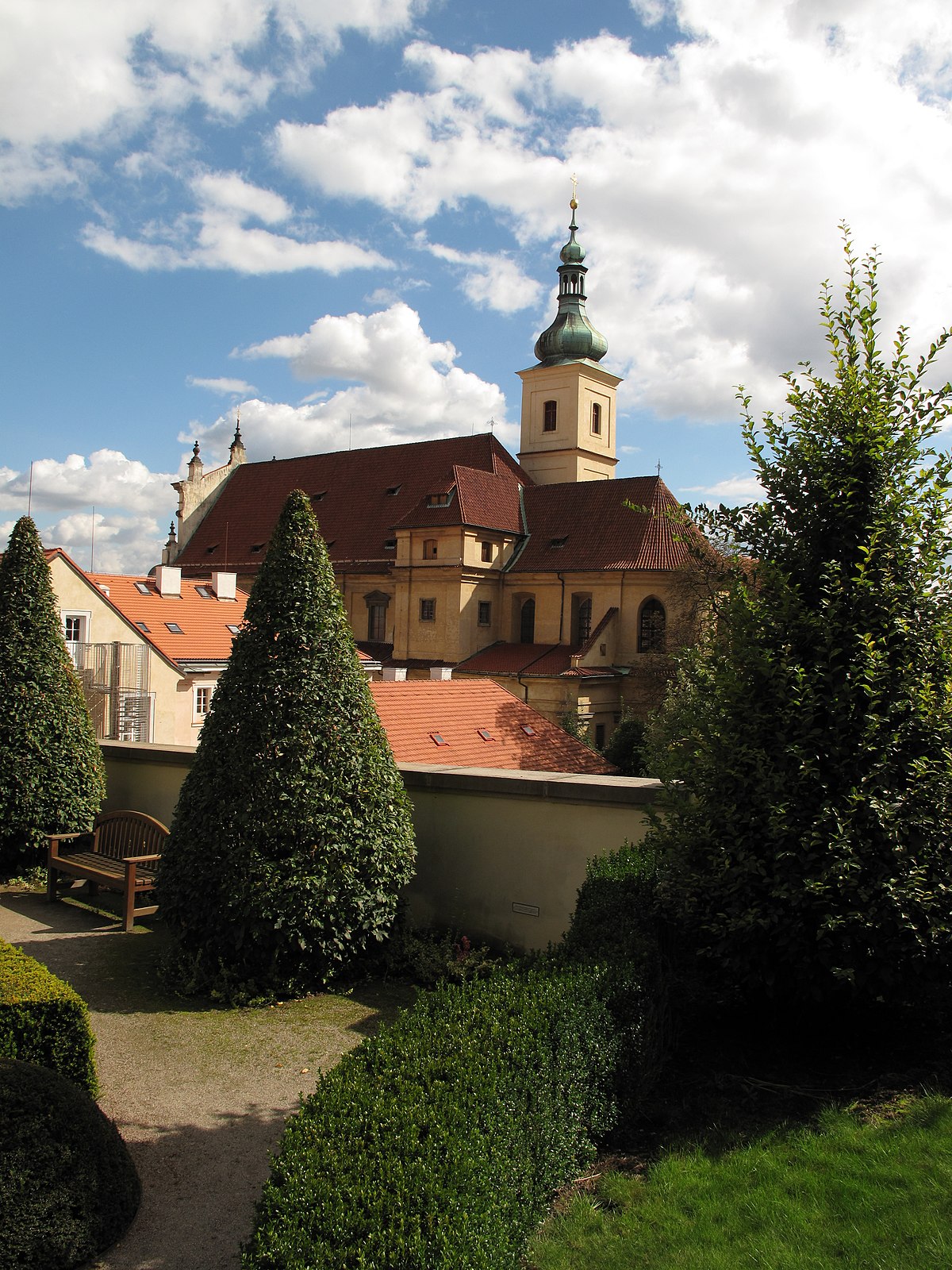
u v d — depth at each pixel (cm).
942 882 705
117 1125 725
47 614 1648
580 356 6919
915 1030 812
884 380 808
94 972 1098
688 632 4612
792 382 842
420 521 5859
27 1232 537
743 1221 547
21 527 1662
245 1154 683
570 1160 602
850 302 817
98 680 3391
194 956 1050
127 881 1283
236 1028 923
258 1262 417
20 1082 576
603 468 7106
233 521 7325
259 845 1004
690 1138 652
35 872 1561
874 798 710
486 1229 461
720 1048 798
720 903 772
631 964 707
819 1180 579
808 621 766
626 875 891
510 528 6019
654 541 5497
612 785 1064
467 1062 545
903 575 770
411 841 1101
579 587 5678
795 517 826
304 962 1020
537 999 627
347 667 1080
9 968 777
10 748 1559
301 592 1080
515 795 1130
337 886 1016
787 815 732
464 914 1181
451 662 5738
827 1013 838
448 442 6669
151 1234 584
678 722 957
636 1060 690
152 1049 872
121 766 1748
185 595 4209
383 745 1100
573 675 5197
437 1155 468
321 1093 521
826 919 698
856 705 745
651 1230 543
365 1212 433
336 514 6781
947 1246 507
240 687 1059
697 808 795
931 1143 609
